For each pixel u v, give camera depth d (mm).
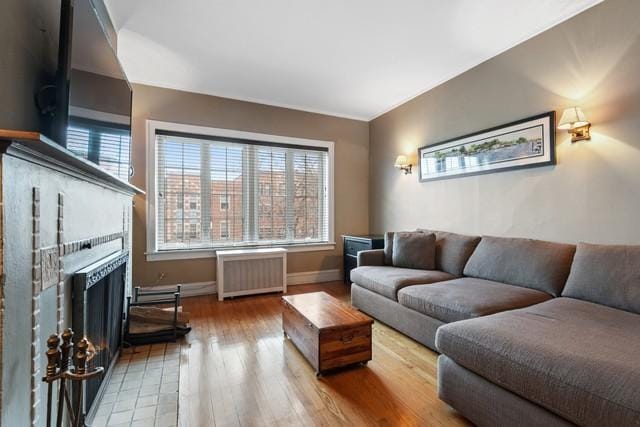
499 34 2518
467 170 3059
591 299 1818
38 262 955
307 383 1782
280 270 3748
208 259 3637
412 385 1764
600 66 2100
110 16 2238
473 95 3020
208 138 3639
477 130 2979
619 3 2004
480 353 1350
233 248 3773
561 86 2318
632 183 1961
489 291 2092
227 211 3762
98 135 1525
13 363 823
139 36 2508
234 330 2570
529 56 2531
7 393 792
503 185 2740
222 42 2607
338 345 1873
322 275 4316
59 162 1037
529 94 2531
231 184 3781
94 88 1467
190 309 3109
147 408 1539
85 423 1337
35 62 1162
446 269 2844
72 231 1245
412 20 2326
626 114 1985
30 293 913
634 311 1626
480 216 2951
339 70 3123
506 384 1253
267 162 3996
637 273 1680
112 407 1545
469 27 2420
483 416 1347
